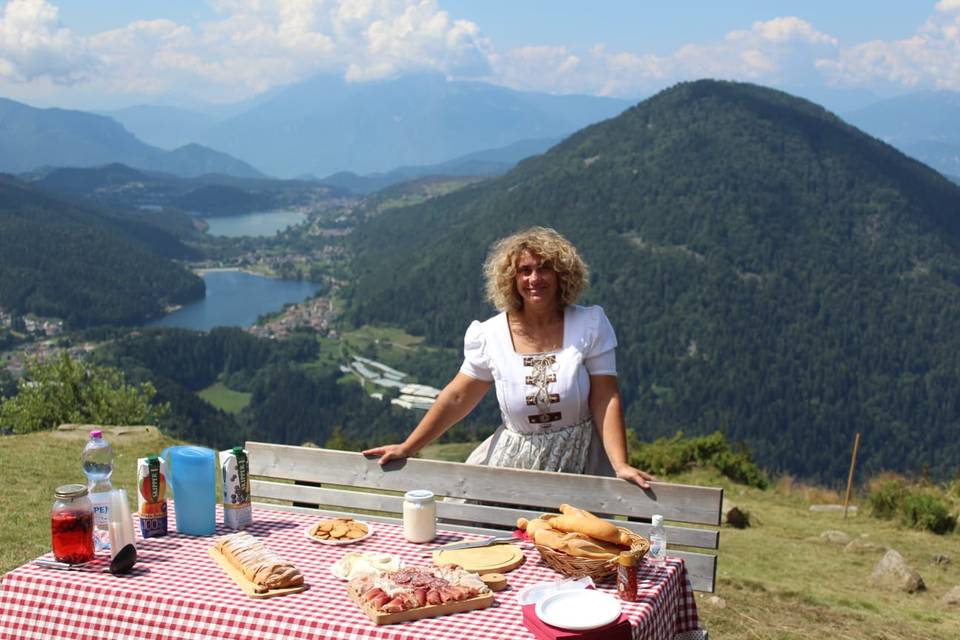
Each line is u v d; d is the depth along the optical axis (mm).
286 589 2666
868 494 14711
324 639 2416
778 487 16609
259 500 4277
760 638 5812
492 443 3822
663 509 3346
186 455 3201
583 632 2332
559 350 3570
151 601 2600
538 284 3494
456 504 3662
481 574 2793
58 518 2836
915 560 10039
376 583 2566
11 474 9180
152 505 3180
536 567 2908
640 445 18875
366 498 3777
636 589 2621
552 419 3568
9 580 2779
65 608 2689
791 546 10414
